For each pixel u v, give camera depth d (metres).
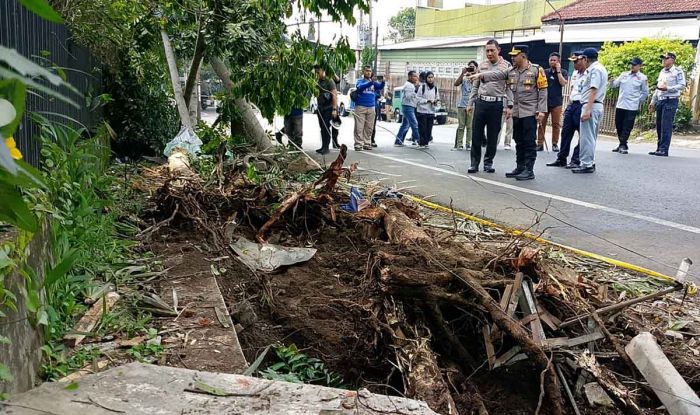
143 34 9.60
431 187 8.91
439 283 3.58
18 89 1.42
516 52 9.69
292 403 2.43
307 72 9.13
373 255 4.14
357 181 8.73
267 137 10.48
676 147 16.09
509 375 3.47
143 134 9.92
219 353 3.03
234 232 5.48
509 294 3.53
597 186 9.20
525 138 9.66
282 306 4.09
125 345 3.01
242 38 8.71
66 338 2.96
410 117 15.20
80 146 4.86
